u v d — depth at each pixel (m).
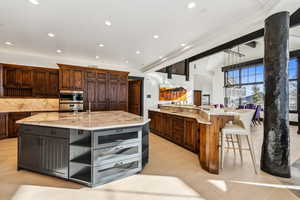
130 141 2.29
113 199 1.76
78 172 2.14
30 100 4.83
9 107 4.51
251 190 1.97
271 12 2.29
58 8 2.35
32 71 4.82
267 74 2.44
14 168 2.50
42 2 2.20
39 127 2.28
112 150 2.14
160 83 7.61
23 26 2.97
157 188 1.99
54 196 1.80
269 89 2.41
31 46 4.17
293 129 6.09
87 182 2.00
